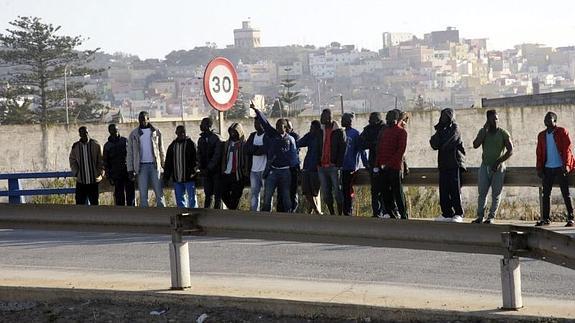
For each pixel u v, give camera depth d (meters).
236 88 30.38
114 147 30.95
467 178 28.44
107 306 17.08
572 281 18.64
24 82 132.50
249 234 16.88
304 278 19.28
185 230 17.39
